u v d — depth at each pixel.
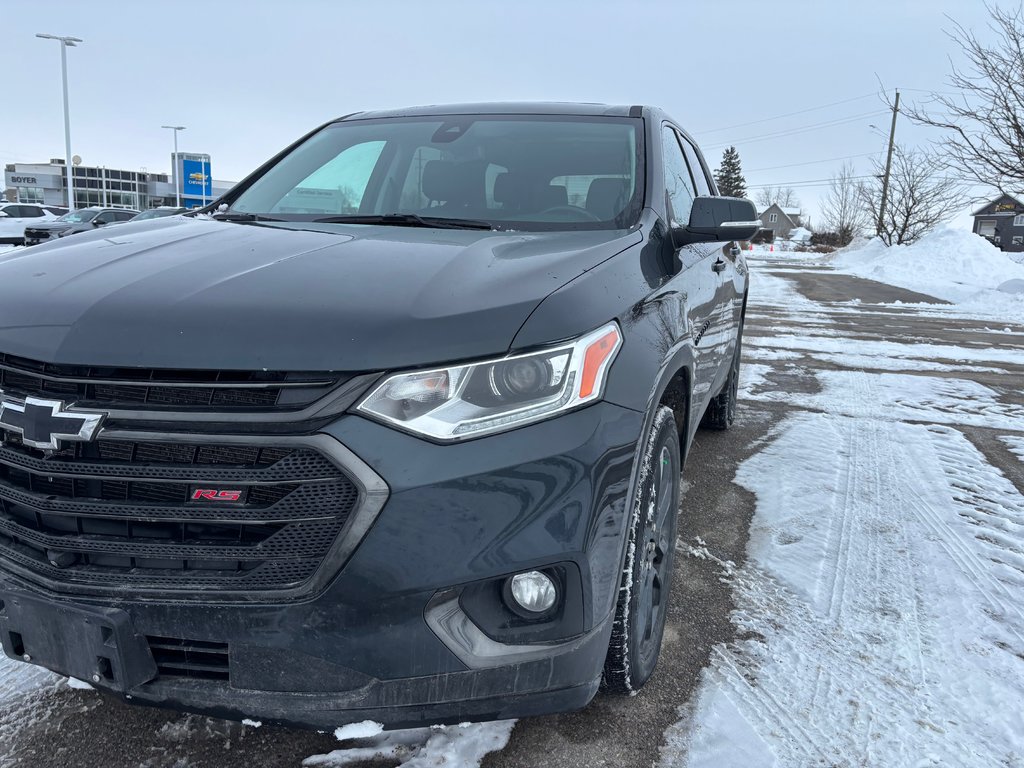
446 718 1.63
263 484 1.54
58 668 1.70
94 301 1.72
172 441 1.54
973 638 2.54
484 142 3.00
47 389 1.63
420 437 1.53
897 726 2.08
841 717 2.11
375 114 3.46
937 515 3.61
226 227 2.46
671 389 2.35
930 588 2.89
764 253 50.59
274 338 1.56
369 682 1.58
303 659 1.58
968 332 10.63
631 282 2.02
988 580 2.96
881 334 10.20
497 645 1.63
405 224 2.56
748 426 5.22
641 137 2.96
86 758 1.89
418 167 2.91
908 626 2.61
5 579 1.71
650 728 2.04
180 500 1.59
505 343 1.60
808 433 5.03
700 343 2.73
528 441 1.58
